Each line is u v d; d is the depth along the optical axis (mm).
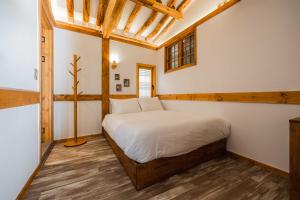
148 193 1362
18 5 1273
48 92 2742
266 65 1812
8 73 1083
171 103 3766
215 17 2496
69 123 2996
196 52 2918
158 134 1565
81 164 1931
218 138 2094
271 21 1757
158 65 4293
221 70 2408
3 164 1001
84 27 3164
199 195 1341
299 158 1147
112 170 1773
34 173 1604
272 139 1774
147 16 3393
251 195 1346
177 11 3113
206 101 2723
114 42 3582
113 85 3559
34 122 1646
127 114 2883
